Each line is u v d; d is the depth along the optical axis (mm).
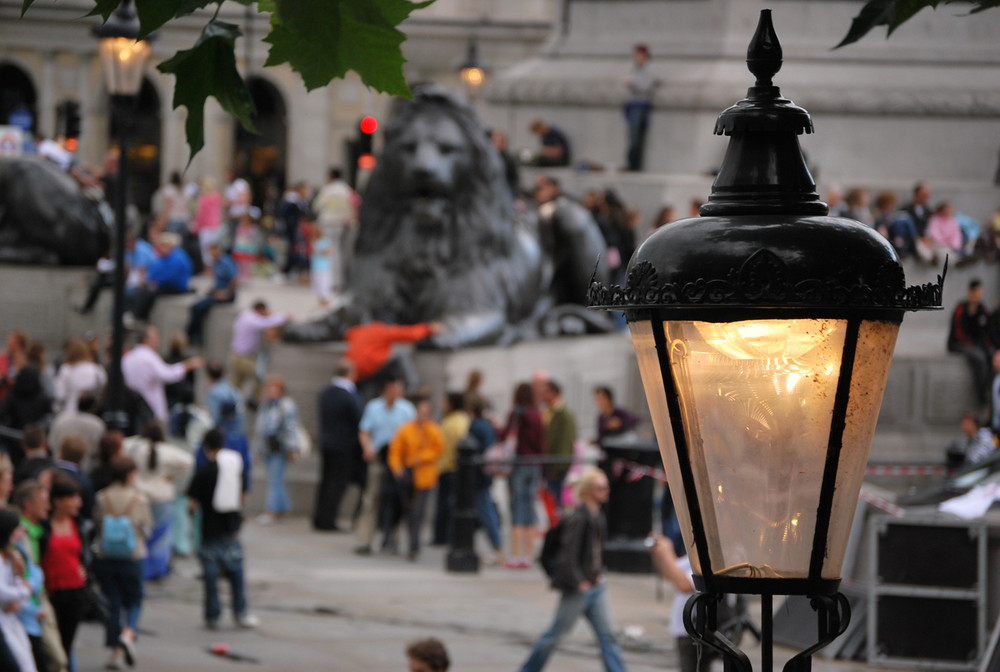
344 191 58375
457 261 42438
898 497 26156
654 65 55562
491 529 34500
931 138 53875
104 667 23984
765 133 6059
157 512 30047
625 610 29734
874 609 24234
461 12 106188
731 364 5727
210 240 64812
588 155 56406
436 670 16531
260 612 28719
